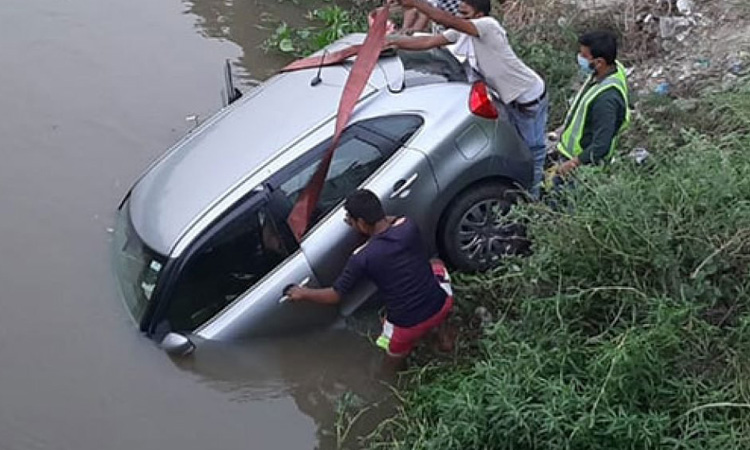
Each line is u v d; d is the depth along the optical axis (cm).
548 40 947
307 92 734
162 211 702
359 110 698
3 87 1016
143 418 653
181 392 668
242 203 675
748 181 613
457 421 568
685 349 577
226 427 648
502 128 697
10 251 791
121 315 714
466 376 625
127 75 1038
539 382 569
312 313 682
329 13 1107
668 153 714
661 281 606
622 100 707
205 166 712
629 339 566
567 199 654
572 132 723
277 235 677
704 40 887
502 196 698
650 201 618
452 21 714
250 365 676
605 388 553
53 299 739
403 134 689
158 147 926
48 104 990
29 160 909
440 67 731
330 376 673
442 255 700
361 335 689
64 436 641
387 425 631
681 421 545
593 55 708
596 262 618
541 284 640
